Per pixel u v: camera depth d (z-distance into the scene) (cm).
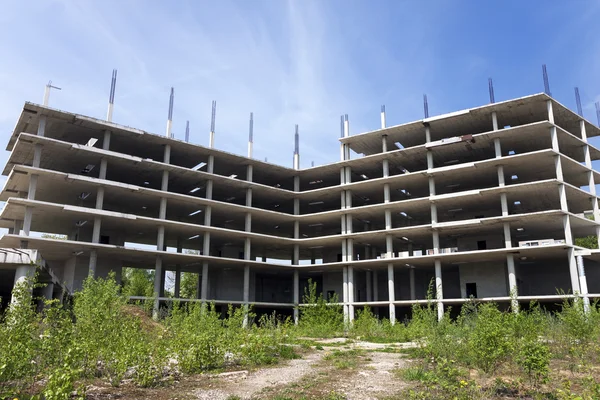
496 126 4950
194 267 5988
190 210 5662
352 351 2270
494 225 4903
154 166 4981
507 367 1495
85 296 2116
